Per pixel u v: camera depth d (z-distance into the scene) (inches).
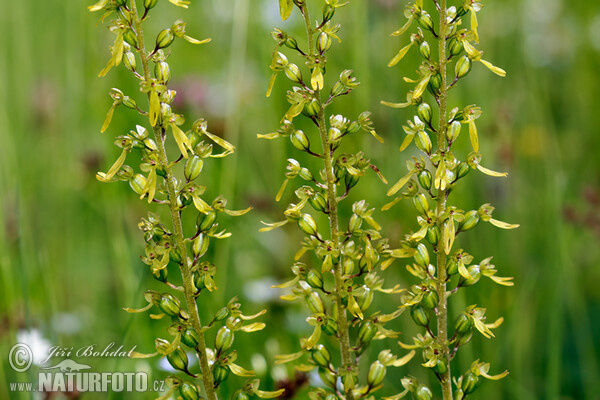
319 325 30.1
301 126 48.7
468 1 29.6
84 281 52.1
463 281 30.0
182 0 29.2
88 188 55.1
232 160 44.7
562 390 45.2
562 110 70.2
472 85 52.2
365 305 30.2
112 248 47.7
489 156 51.9
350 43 51.8
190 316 29.8
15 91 56.6
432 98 48.9
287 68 29.7
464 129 48.8
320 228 47.4
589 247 60.4
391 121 50.6
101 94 56.0
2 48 56.3
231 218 45.2
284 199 49.8
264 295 44.1
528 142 55.8
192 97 54.6
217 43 59.1
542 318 45.8
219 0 59.1
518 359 39.8
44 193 55.5
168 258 29.6
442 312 30.0
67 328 44.1
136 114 55.1
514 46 58.4
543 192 52.6
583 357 44.3
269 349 37.7
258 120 55.0
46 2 60.9
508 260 48.1
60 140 57.0
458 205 46.8
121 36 29.1
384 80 51.6
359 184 47.8
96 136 58.4
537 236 51.2
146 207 48.5
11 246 44.8
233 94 46.0
